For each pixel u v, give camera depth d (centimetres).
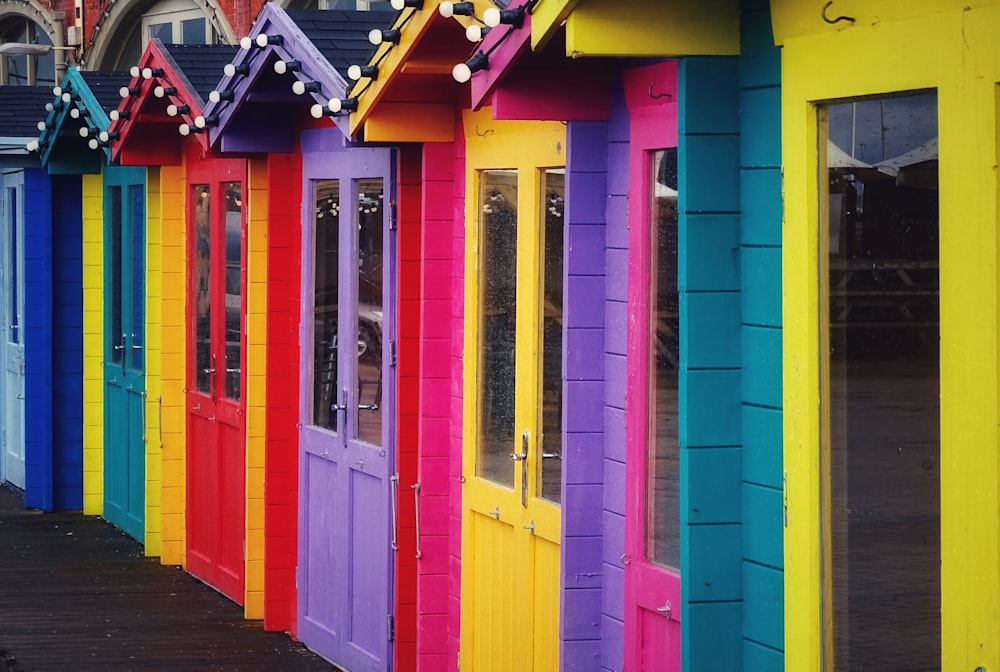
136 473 1182
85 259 1263
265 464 895
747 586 470
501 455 658
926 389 406
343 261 809
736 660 473
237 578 970
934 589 405
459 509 702
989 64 382
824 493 442
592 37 457
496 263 660
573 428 573
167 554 1090
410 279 745
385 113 690
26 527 1234
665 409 530
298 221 875
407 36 636
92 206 1255
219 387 997
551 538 609
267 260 882
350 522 809
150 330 1111
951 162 393
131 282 1170
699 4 462
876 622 424
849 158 430
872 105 421
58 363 1299
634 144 541
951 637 396
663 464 532
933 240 402
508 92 557
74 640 881
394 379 753
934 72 397
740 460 471
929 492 406
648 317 539
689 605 470
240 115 856
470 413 682
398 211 741
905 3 405
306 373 866
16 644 872
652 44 460
